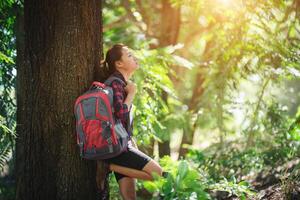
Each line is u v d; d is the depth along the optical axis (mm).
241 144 8359
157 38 9930
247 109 7824
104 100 4848
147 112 6438
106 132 4816
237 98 7691
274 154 7203
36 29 5180
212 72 7816
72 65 5145
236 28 7203
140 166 5000
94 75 5270
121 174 5223
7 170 9125
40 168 5250
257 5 6953
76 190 5238
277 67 7066
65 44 5129
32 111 5242
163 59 6934
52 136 5207
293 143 7199
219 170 7289
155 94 6664
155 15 10500
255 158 7234
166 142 8969
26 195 5316
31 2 5191
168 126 8312
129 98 5027
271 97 7859
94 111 4828
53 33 5137
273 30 7426
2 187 8641
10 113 6344
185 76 10391
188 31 10453
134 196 5223
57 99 5168
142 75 6578
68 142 5195
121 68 5172
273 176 6742
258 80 7863
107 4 9992
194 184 5492
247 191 5734
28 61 5250
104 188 5340
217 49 7668
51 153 5215
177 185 5469
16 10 6379
